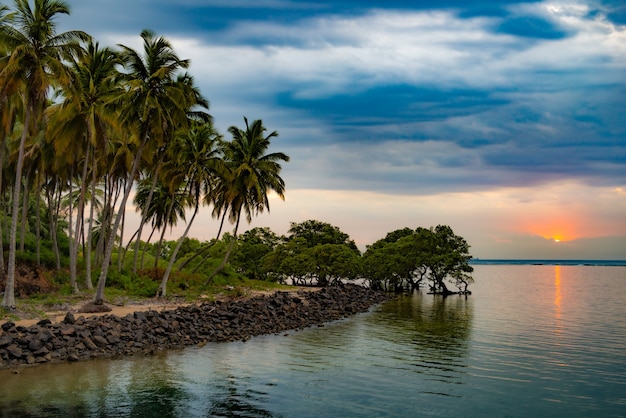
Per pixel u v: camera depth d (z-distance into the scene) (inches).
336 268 3334.2
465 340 1318.9
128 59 1512.1
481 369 981.2
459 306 2359.7
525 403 768.3
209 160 1902.1
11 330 966.4
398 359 1062.4
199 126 1900.8
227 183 2054.6
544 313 2039.9
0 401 698.8
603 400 788.6
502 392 824.3
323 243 3905.0
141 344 1085.8
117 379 831.1
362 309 2167.8
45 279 1722.4
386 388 835.4
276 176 2158.0
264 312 1640.0
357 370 956.6
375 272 3408.0
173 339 1171.3
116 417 656.4
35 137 1724.9
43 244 2244.1
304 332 1440.7
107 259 1444.4
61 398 721.0
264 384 842.8
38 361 910.4
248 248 3567.9
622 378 921.5
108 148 1697.8
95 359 957.8
